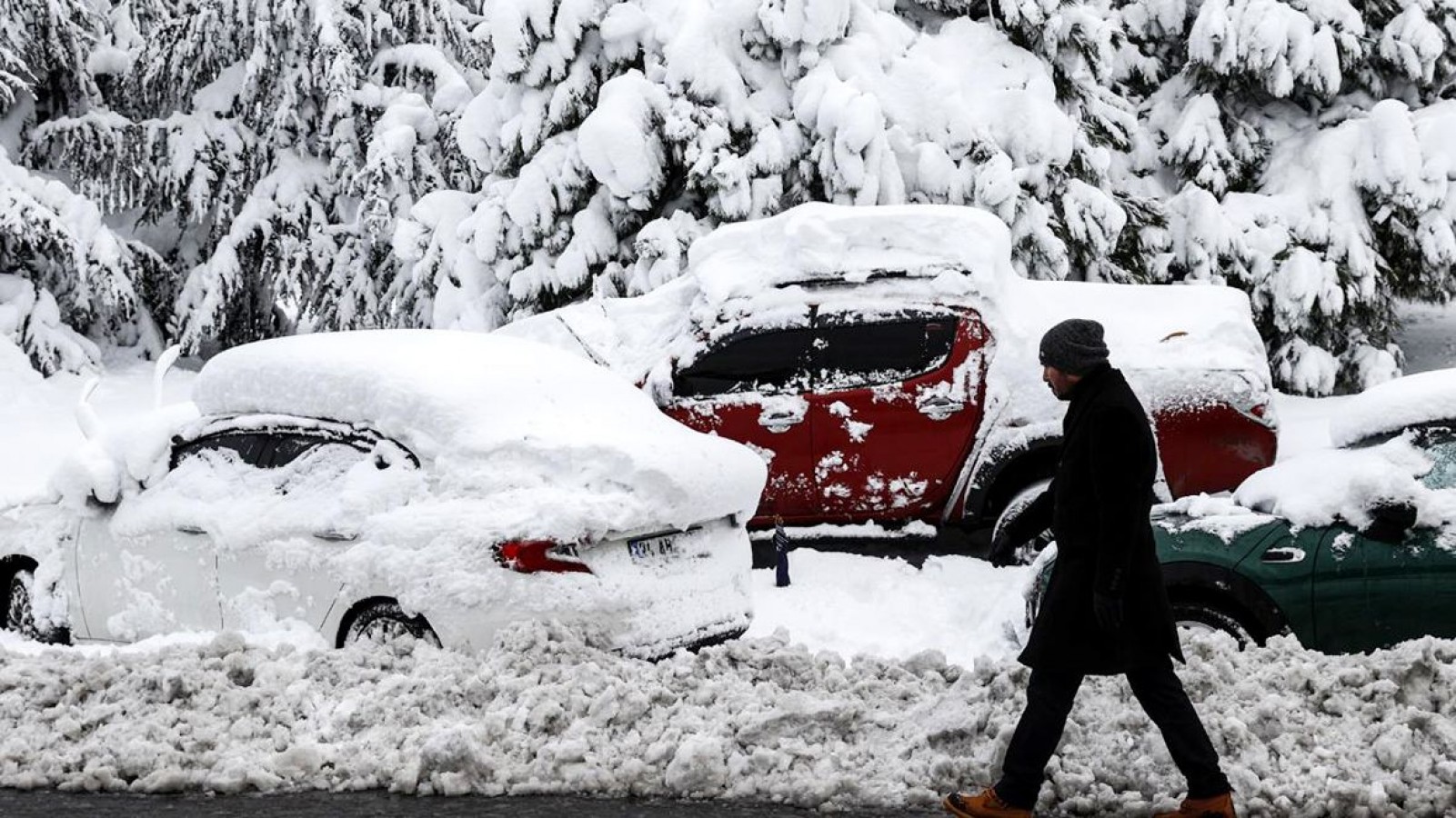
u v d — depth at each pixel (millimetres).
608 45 18219
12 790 6660
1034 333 11859
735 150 17672
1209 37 19703
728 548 8727
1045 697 5703
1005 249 12492
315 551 8398
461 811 6258
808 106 17422
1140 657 5605
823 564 11828
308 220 24328
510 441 8297
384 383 8680
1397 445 8344
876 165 17062
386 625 8188
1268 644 7527
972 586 11156
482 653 7703
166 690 7367
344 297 23672
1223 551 7973
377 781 6652
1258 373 11406
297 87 24453
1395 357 19781
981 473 11688
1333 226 19016
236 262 23969
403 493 8320
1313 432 15570
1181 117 20391
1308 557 7867
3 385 20359
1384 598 7746
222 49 25188
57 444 18203
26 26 23969
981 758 6516
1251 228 19188
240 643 7941
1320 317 18859
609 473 8148
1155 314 12164
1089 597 5605
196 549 9008
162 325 25797
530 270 18047
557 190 18062
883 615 10625
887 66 17938
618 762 6730
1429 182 18781
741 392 12109
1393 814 5988
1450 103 19969
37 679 7656
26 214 21453
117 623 9438
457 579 7844
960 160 17469
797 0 17547
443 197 19297
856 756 6738
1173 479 11297
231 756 6832
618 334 13047
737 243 12938
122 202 24734
